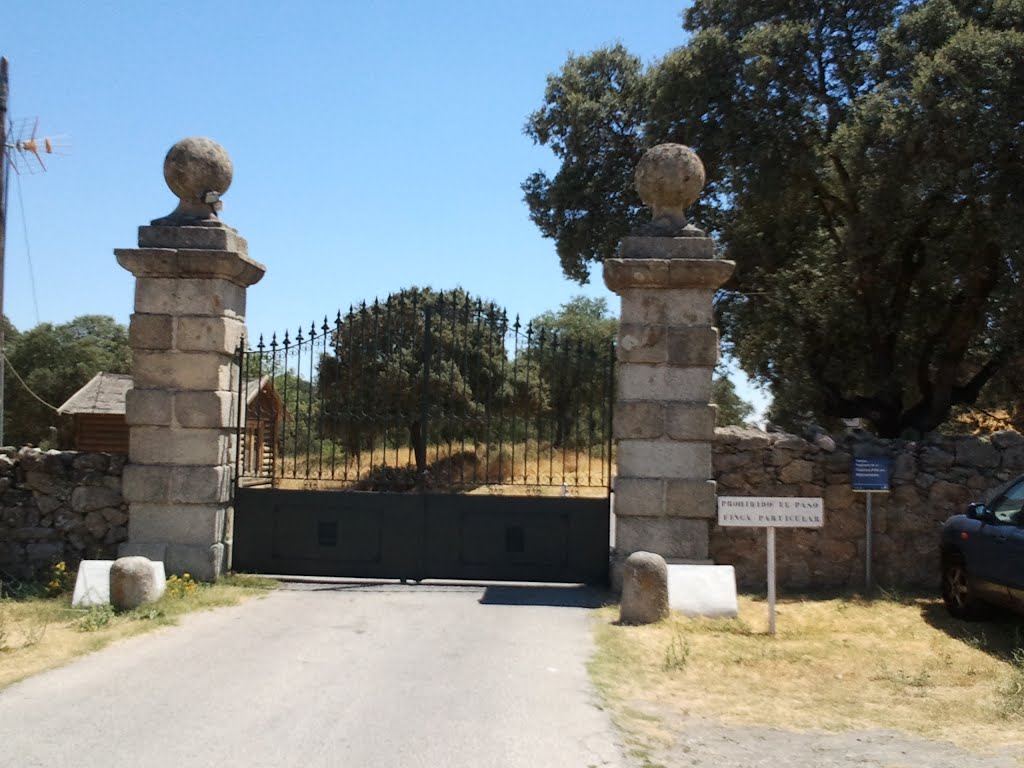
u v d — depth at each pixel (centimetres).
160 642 771
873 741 581
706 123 1772
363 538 1062
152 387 1016
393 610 913
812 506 875
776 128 1688
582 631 842
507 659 736
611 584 1004
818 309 1733
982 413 1933
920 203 1512
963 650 807
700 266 979
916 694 682
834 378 1758
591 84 2238
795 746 570
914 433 1352
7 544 1048
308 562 1062
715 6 1948
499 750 534
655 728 591
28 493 1056
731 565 1051
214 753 521
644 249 1006
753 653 784
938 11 1510
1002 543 835
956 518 947
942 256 1578
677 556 985
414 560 1054
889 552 1066
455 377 1241
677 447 992
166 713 588
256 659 721
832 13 1817
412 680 670
